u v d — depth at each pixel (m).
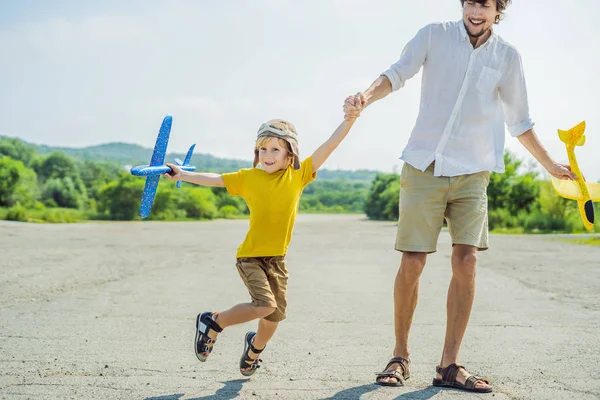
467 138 3.62
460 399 3.24
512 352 4.38
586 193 3.75
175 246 14.29
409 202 3.64
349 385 3.51
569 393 3.38
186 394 3.31
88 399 3.21
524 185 30.20
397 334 3.71
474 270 3.56
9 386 3.43
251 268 3.45
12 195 37.00
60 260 10.52
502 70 3.64
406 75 3.70
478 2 3.49
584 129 3.74
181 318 5.59
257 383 3.55
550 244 16.86
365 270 9.77
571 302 6.74
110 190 40.72
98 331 4.98
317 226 29.69
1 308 5.99
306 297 6.93
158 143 3.43
